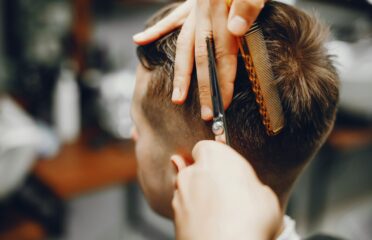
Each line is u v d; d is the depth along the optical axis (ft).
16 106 4.70
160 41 1.75
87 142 4.88
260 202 1.21
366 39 5.54
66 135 5.02
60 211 4.81
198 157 1.36
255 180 1.27
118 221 5.92
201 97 1.55
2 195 3.90
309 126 1.73
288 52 1.63
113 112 4.88
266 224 1.19
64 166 4.28
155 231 6.59
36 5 5.87
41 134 4.48
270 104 1.57
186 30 1.59
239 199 1.21
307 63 1.67
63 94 4.99
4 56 6.18
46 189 4.15
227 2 1.46
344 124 5.97
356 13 5.13
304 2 3.43
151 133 1.87
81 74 5.24
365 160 8.46
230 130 1.68
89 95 5.04
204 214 1.21
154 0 5.54
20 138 3.77
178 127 1.75
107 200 5.62
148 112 1.84
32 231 4.10
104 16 5.64
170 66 1.71
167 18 1.76
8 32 6.09
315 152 1.88
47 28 5.84
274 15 1.68
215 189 1.23
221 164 1.29
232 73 1.54
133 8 5.67
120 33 5.72
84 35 5.63
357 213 7.41
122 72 5.38
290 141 1.72
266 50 1.55
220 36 1.49
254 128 1.66
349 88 5.56
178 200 1.30
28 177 4.38
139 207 6.42
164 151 1.86
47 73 5.29
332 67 1.78
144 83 1.82
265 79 1.54
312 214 7.07
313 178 6.96
